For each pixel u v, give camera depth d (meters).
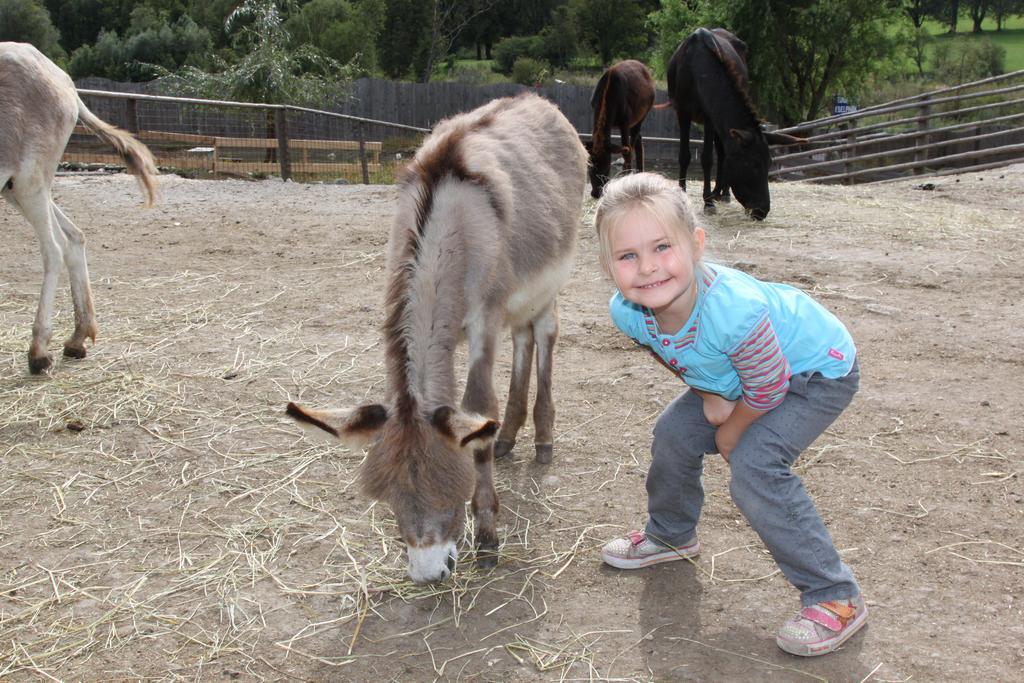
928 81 34.81
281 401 4.71
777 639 2.72
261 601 3.09
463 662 2.76
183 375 5.05
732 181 8.45
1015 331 5.31
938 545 3.24
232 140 14.55
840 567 2.70
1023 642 2.70
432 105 29.25
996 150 13.38
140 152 5.77
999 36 57.03
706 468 3.93
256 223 8.91
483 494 3.31
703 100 8.59
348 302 6.34
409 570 2.64
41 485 3.90
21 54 5.03
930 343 5.19
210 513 3.66
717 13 23.88
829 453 3.96
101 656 2.82
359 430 2.65
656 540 3.19
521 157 3.75
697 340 2.52
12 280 6.91
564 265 3.95
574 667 2.70
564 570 3.23
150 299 6.45
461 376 5.03
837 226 8.23
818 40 23.53
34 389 4.88
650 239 2.39
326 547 3.41
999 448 3.93
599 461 4.06
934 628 2.78
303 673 2.73
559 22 53.62
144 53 37.38
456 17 50.69
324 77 25.97
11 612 3.05
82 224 8.79
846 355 2.64
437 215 3.13
